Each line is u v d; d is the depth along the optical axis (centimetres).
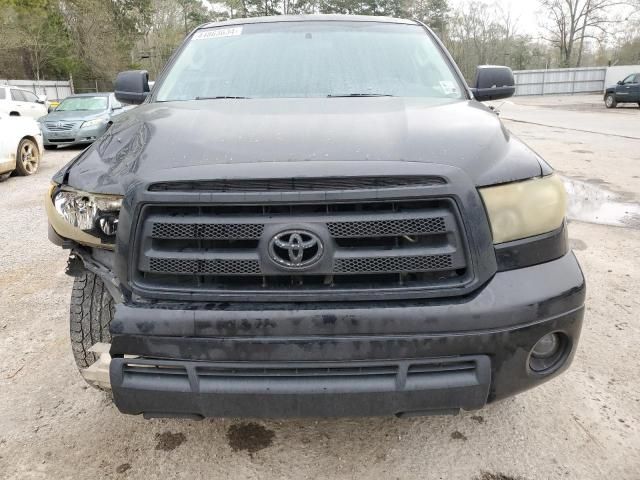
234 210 178
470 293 181
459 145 196
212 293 181
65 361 314
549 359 199
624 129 1588
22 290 423
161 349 181
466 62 5366
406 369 179
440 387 180
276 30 342
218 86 304
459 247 179
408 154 186
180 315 179
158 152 199
